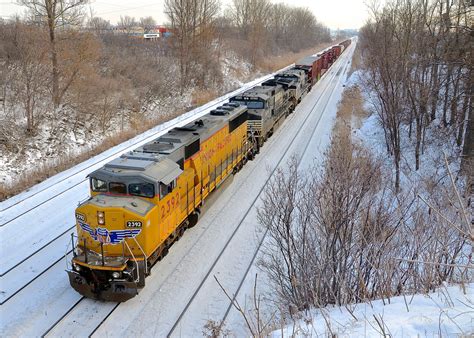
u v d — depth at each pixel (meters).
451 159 22.83
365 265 10.98
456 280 10.65
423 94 25.12
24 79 30.84
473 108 20.44
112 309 12.62
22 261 14.96
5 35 36.19
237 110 24.58
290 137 33.31
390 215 12.33
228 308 12.79
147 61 50.72
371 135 32.88
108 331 11.70
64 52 32.94
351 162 15.67
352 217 11.50
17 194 21.17
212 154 19.77
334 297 10.34
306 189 18.72
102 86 37.59
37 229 17.34
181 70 49.12
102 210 12.55
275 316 12.02
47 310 12.46
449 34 25.59
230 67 65.38
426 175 22.19
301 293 10.99
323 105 45.81
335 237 10.98
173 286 13.94
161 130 33.47
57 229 17.41
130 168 13.72
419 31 28.62
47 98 32.59
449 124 27.69
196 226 18.31
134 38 65.81
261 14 88.50
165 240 14.95
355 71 68.56
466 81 23.50
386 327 7.50
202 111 40.47
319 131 34.62
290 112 41.66
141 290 13.62
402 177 24.06
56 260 15.12
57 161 25.34
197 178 17.86
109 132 33.16
